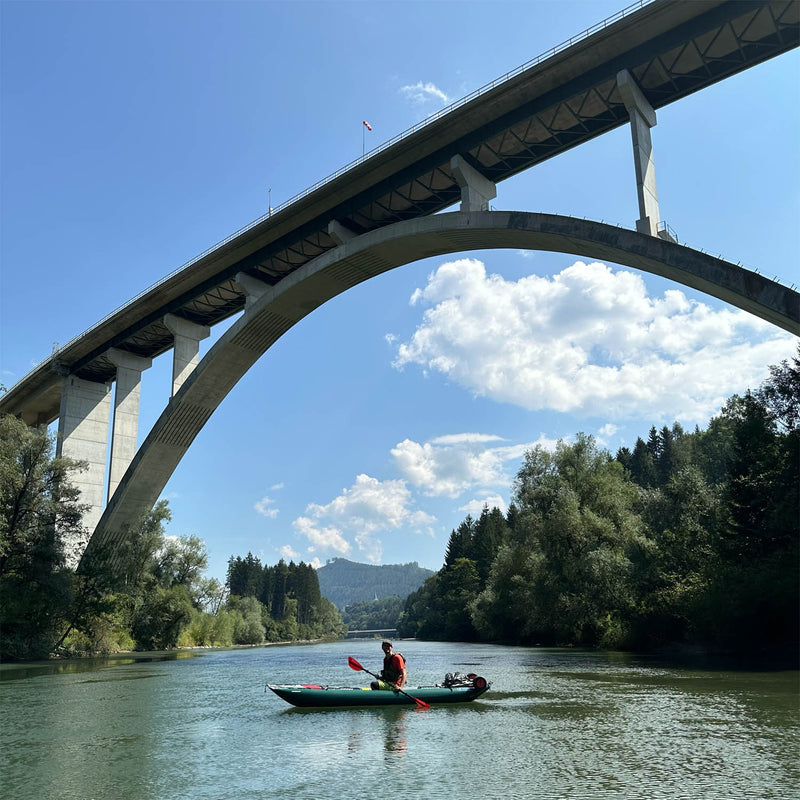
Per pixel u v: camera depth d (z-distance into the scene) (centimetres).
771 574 2764
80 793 873
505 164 3634
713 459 7112
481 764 983
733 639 3012
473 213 3278
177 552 5753
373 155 3666
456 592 9356
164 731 1330
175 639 5788
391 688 1611
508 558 5534
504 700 1670
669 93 3075
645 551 3922
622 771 923
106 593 4594
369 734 1242
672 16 2698
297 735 1249
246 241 4459
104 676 2767
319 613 16012
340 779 915
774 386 3512
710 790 827
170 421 4925
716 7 2647
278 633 12781
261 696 1942
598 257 3020
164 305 5253
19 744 1212
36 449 4062
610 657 3312
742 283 2472
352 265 3944
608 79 2966
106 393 6322
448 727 1302
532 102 3200
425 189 3922
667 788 839
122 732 1329
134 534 5375
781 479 2952
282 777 934
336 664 3653
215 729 1339
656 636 3684
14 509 4016
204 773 966
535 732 1229
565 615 4384
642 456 9669
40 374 6238
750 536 3184
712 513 4038
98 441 6172
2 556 3938
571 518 4222
